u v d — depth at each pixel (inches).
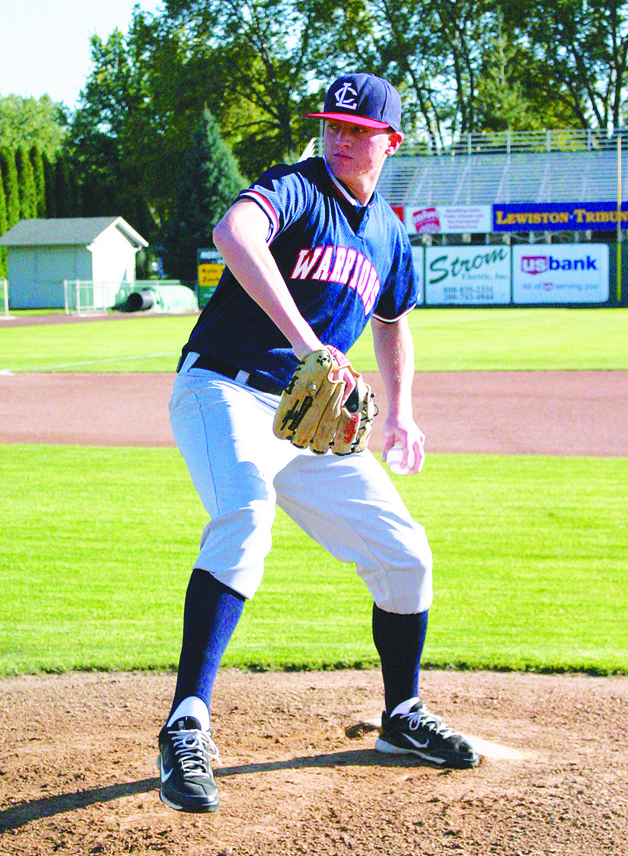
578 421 1336.1
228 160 5846.5
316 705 390.9
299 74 6437.0
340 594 579.2
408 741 326.3
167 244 5920.3
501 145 5487.2
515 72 6309.1
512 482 920.9
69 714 384.2
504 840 269.1
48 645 480.7
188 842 268.8
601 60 6122.1
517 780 310.8
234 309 304.7
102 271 5703.7
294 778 311.9
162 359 2297.0
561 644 480.4
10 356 2390.5
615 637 493.4
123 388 1747.0
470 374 1910.7
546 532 725.3
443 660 453.1
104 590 583.8
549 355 2274.9
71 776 316.5
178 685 285.1
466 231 4557.1
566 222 4473.4
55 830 277.6
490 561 647.1
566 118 6697.8
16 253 5639.8
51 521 761.6
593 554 665.0
